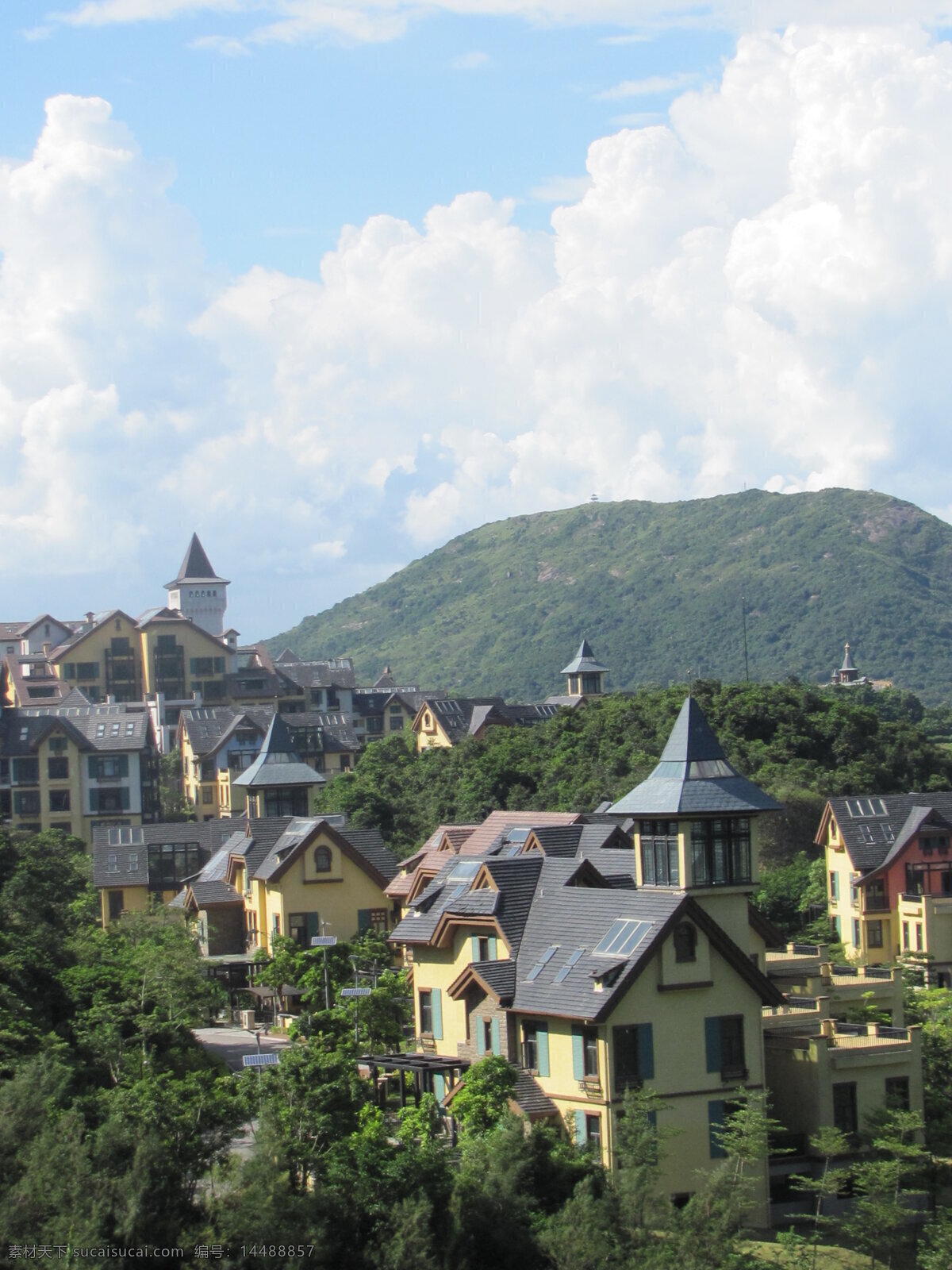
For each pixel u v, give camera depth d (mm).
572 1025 64375
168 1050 74312
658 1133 61188
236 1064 82375
